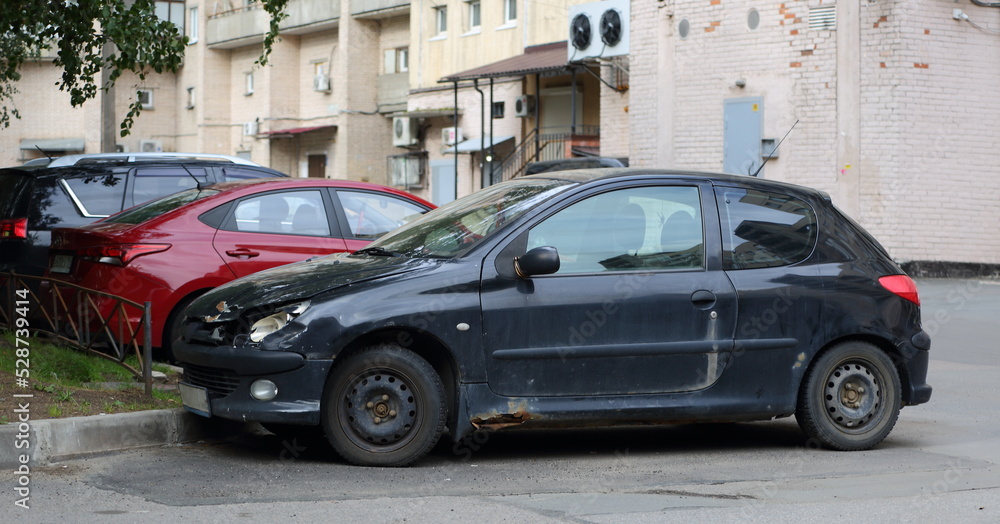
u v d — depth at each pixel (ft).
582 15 87.25
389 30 130.82
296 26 137.28
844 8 69.00
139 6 32.35
